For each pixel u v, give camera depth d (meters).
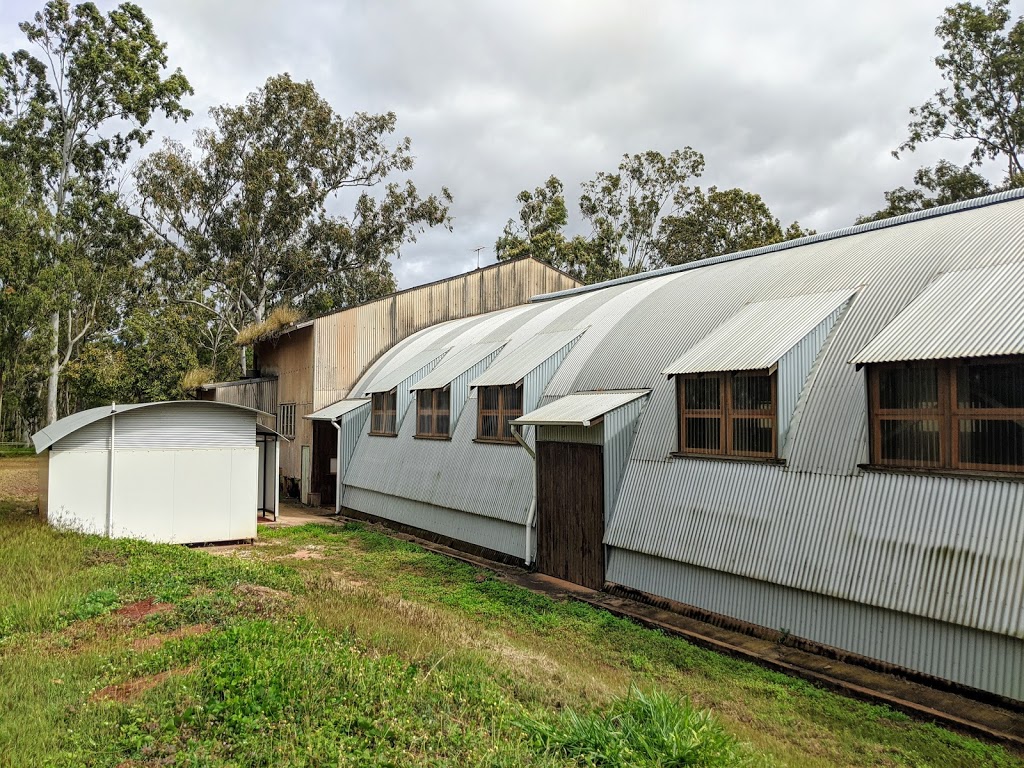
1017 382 8.89
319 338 28.23
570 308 21.50
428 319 31.08
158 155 46.34
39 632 9.88
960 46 38.50
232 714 6.92
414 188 50.59
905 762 7.35
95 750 6.37
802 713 8.55
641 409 14.70
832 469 10.75
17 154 43.06
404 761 6.22
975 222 12.41
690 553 12.26
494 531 17.61
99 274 47.09
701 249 50.12
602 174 53.25
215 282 51.09
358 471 24.56
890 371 10.27
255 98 47.56
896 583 9.39
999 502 8.79
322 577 13.90
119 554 15.07
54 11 44.34
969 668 8.65
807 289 13.70
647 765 6.15
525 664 9.29
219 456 19.81
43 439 19.39
